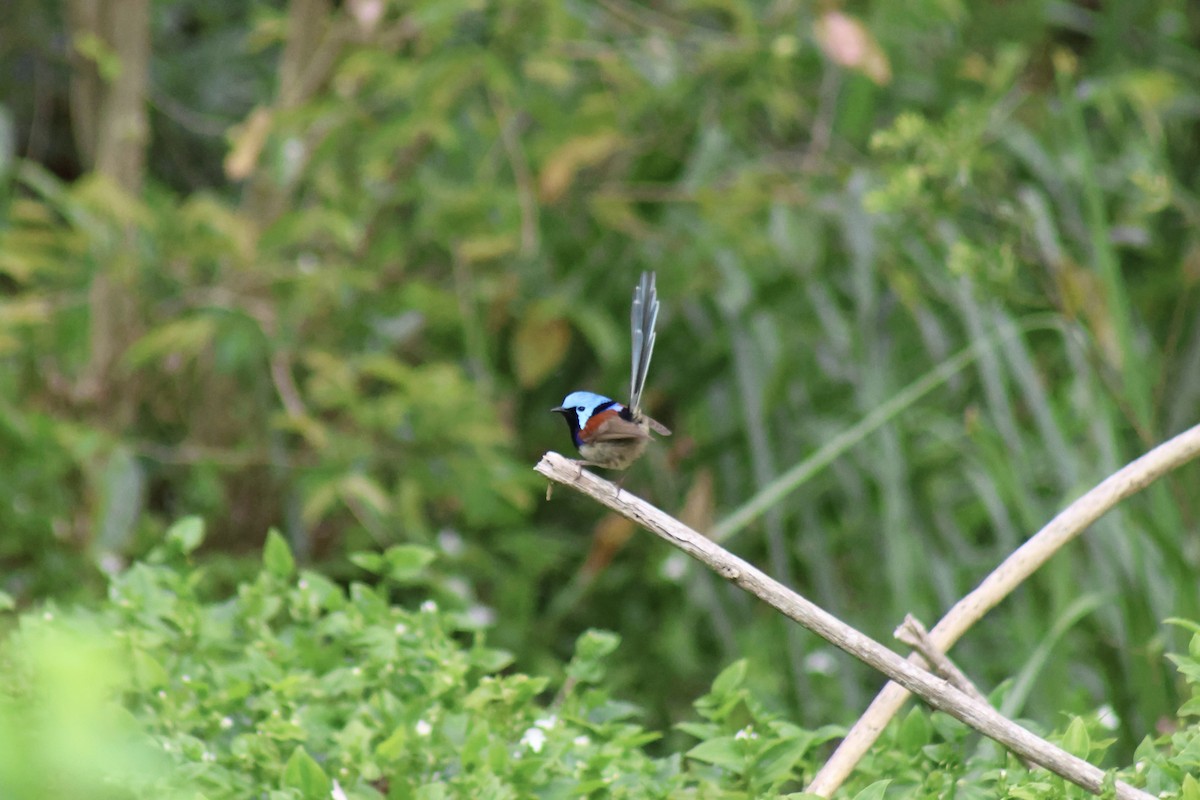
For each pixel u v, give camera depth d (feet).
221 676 19.04
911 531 34.24
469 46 35.37
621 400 39.01
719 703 18.35
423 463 36.58
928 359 38.04
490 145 39.29
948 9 38.29
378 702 18.40
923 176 27.63
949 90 39.55
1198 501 30.83
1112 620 27.25
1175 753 16.76
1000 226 30.55
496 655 19.42
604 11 40.01
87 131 40.16
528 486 37.47
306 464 38.01
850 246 34.50
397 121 35.14
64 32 48.37
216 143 48.47
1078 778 14.62
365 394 40.93
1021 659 32.24
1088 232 36.68
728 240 36.29
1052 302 26.66
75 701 7.48
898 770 18.08
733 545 37.52
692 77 38.09
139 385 38.60
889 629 34.58
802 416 37.42
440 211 37.11
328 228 36.45
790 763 16.98
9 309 34.19
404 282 39.37
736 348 35.86
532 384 38.01
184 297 37.27
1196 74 43.91
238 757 17.24
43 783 7.56
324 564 38.93
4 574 36.19
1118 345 26.37
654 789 17.25
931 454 36.19
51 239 34.58
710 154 36.68
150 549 37.47
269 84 46.52
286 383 34.91
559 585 42.52
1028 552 17.63
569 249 40.06
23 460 33.96
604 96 36.94
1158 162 32.50
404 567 20.26
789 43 35.35
